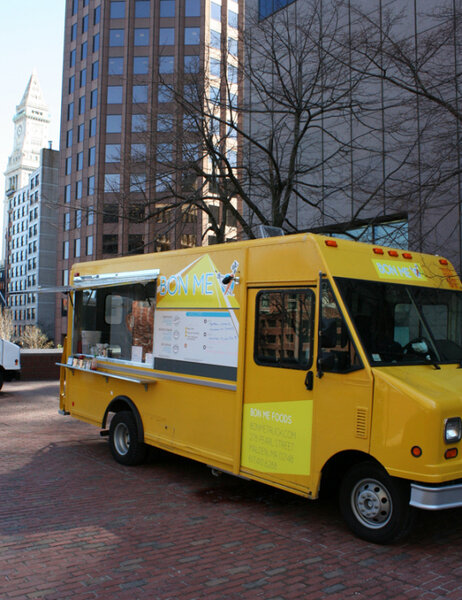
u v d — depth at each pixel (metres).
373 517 4.89
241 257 6.14
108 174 56.56
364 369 4.83
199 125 13.59
